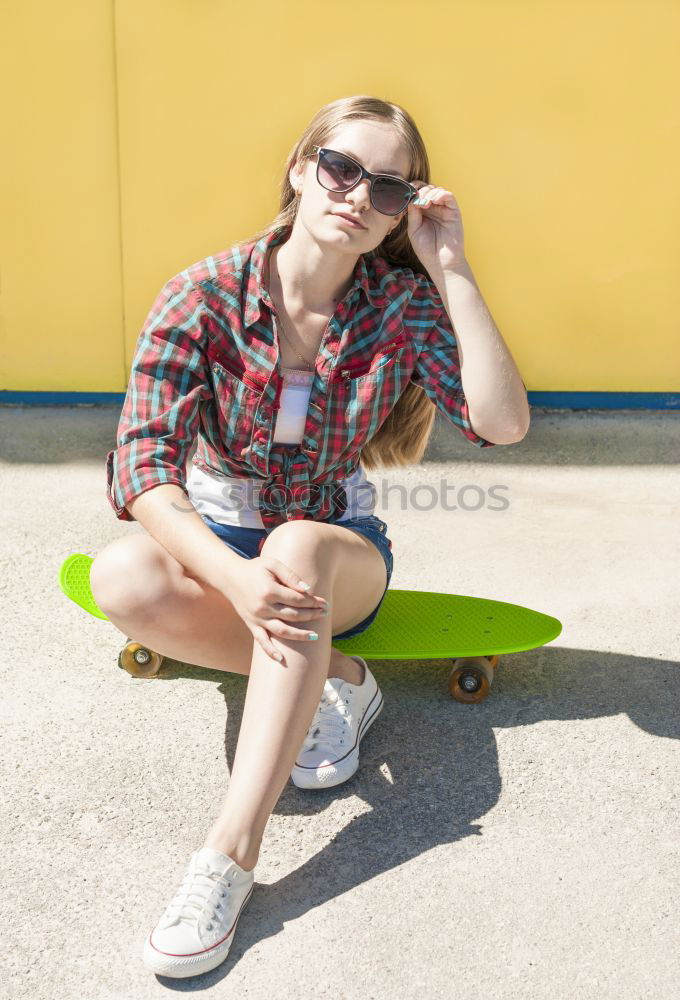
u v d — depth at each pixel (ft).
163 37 15.11
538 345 16.53
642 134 15.49
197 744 8.52
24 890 6.97
